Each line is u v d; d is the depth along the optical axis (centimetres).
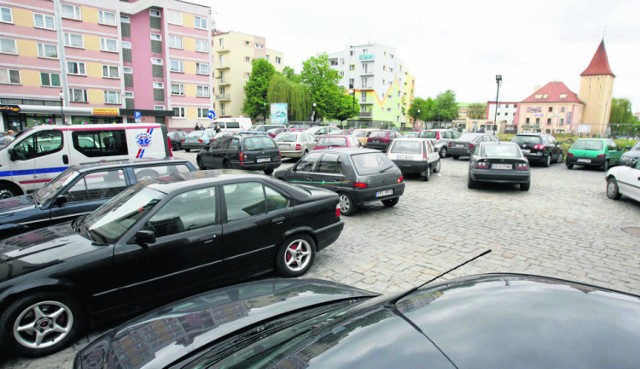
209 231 405
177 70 4794
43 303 324
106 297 349
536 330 122
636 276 489
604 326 123
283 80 6016
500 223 763
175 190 399
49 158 877
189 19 4822
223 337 219
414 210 882
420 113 10062
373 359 116
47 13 3688
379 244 630
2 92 3522
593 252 584
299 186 549
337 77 6862
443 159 2208
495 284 172
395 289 458
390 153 1359
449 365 107
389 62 8762
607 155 1638
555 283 169
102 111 3189
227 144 1423
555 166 1883
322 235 509
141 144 963
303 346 143
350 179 796
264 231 449
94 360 212
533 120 8750
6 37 3494
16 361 322
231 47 6631
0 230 473
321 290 290
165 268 378
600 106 8194
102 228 382
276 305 259
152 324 239
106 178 566
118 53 4172
